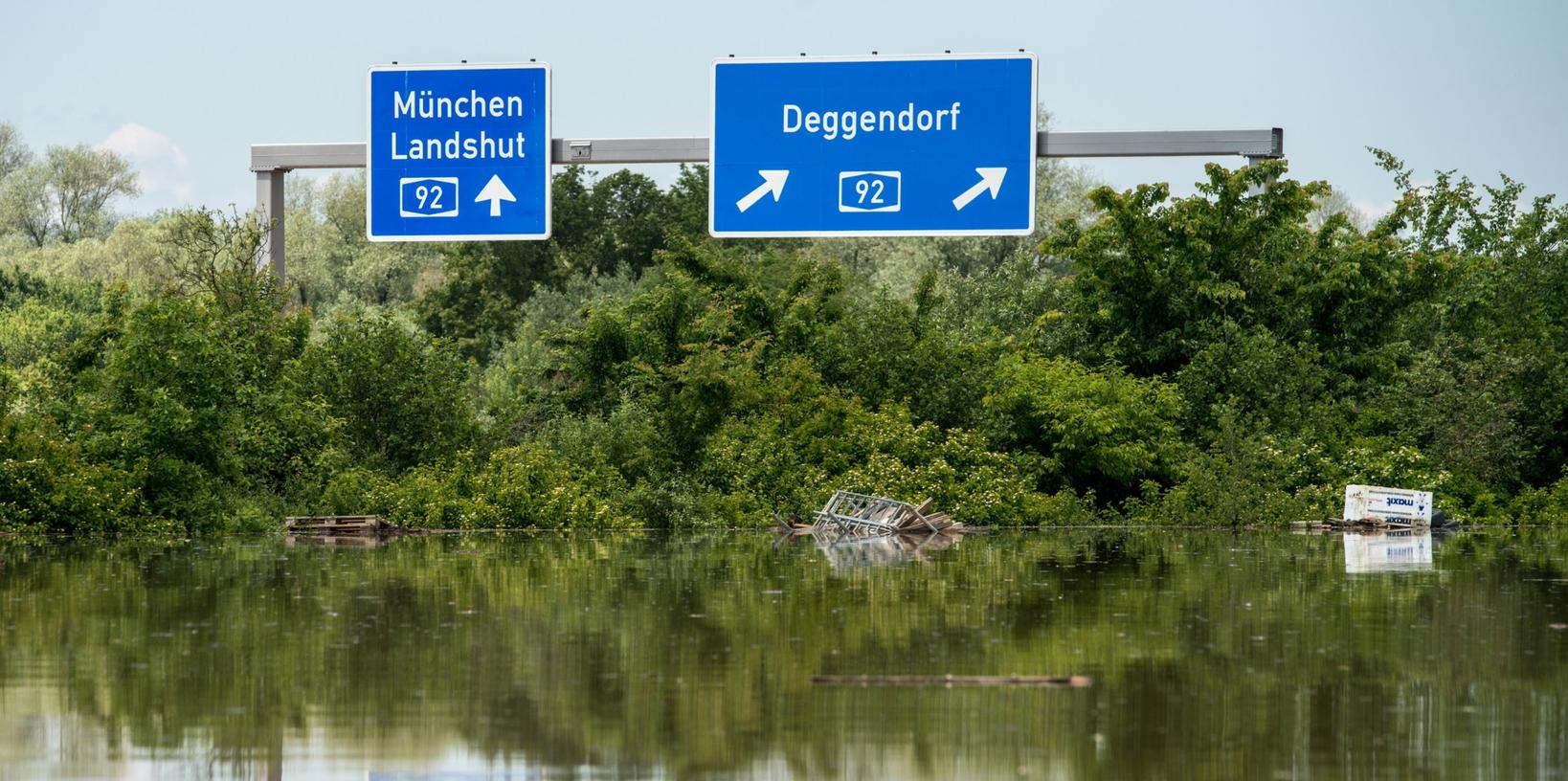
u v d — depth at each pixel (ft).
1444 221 281.95
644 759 54.03
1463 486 216.13
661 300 217.56
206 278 201.05
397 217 176.55
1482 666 72.13
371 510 180.24
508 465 187.42
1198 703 63.21
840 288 227.40
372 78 176.86
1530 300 252.62
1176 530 188.55
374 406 195.21
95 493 163.12
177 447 174.40
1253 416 215.92
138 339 173.78
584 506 184.65
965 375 212.43
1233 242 228.02
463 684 67.36
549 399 218.18
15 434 166.61
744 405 204.95
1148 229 226.38
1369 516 190.08
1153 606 96.12
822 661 73.10
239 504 176.24
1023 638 80.74
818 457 202.18
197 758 54.49
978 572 120.57
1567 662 73.15
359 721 60.18
